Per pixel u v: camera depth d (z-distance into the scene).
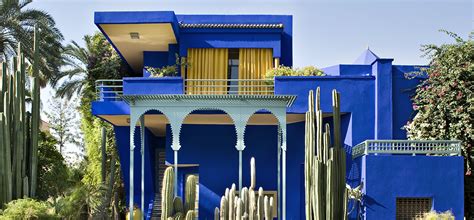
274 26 22.72
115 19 21.16
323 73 21.27
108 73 29.75
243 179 21.98
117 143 23.61
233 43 22.83
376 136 20.19
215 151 21.84
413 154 17.89
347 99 20.39
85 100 30.84
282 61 23.75
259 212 16.91
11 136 19.58
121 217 28.52
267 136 22.23
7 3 27.05
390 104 20.30
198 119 21.28
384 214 17.66
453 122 19.36
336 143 17.06
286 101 18.97
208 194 21.69
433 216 16.97
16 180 19.44
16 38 27.33
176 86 20.58
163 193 17.56
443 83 19.72
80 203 21.33
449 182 17.73
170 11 21.12
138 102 19.05
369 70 21.19
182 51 22.80
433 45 20.34
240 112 18.95
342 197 16.80
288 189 22.02
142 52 24.91
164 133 25.11
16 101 19.67
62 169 22.84
